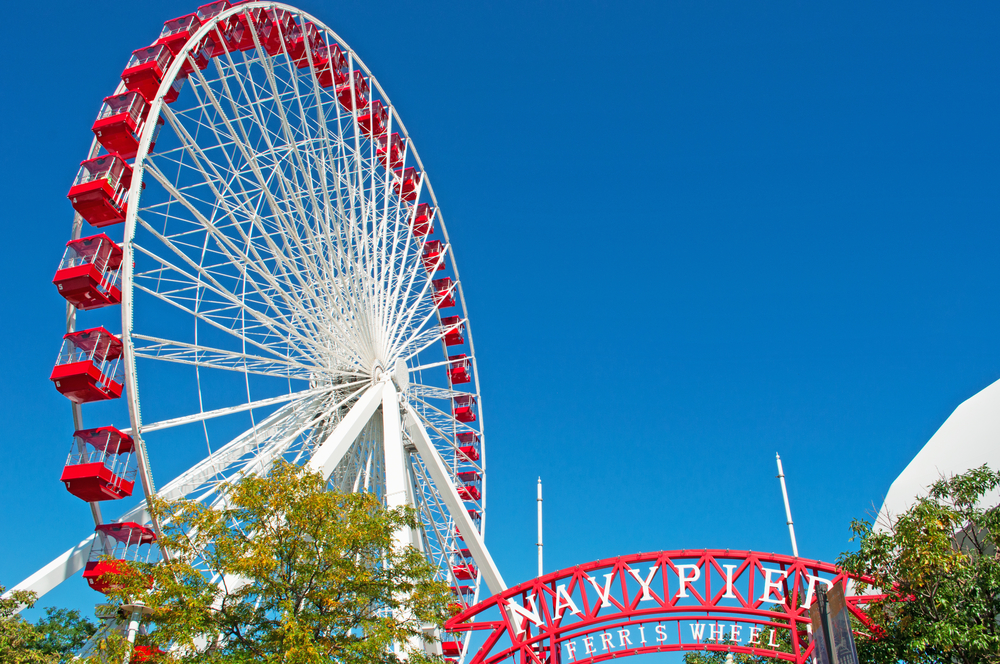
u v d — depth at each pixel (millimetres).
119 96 32688
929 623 23484
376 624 23469
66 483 29219
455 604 27688
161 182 30281
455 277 55156
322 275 38375
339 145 40562
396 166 50250
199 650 25688
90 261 30375
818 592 19266
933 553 23688
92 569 28547
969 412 33875
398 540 27234
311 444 38469
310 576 23500
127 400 28250
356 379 41219
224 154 33812
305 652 21125
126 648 21984
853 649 17047
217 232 32125
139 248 28969
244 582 26281
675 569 34969
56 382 29531
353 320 39969
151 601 22578
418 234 51875
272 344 37469
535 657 34281
